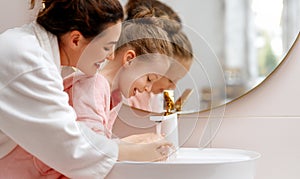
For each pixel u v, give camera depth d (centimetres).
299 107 116
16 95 83
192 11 118
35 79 83
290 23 115
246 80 117
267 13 116
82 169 84
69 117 84
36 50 85
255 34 117
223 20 117
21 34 89
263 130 117
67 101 87
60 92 85
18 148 91
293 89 116
